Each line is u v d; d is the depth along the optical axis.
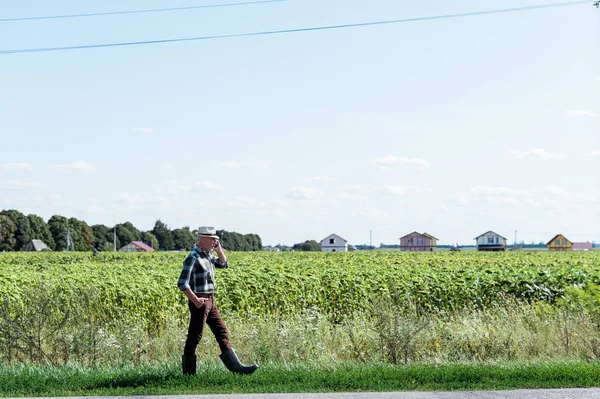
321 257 45.78
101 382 8.71
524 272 18.83
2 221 151.12
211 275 9.34
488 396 7.59
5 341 10.59
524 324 13.01
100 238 182.50
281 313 15.99
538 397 7.54
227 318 13.43
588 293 13.56
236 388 8.28
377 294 16.94
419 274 18.56
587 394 7.70
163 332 12.45
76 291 12.39
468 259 40.09
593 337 11.33
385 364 10.08
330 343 11.61
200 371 9.45
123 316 13.65
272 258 42.59
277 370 9.45
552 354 11.33
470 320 13.24
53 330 10.84
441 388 8.23
